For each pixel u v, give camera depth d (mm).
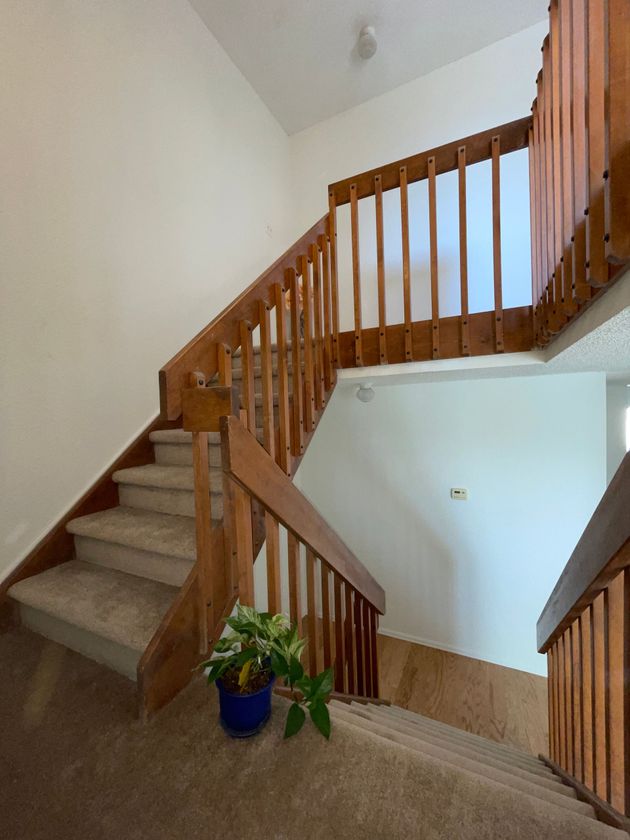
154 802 832
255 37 2670
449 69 2943
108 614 1247
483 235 2912
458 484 2990
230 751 939
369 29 2604
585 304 1089
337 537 1744
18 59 1522
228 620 1036
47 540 1622
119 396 1975
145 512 1792
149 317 2143
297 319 1598
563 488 2664
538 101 1436
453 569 3037
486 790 830
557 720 1529
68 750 963
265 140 3264
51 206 1653
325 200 3506
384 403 3205
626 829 790
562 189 1125
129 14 2014
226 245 2768
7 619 1485
